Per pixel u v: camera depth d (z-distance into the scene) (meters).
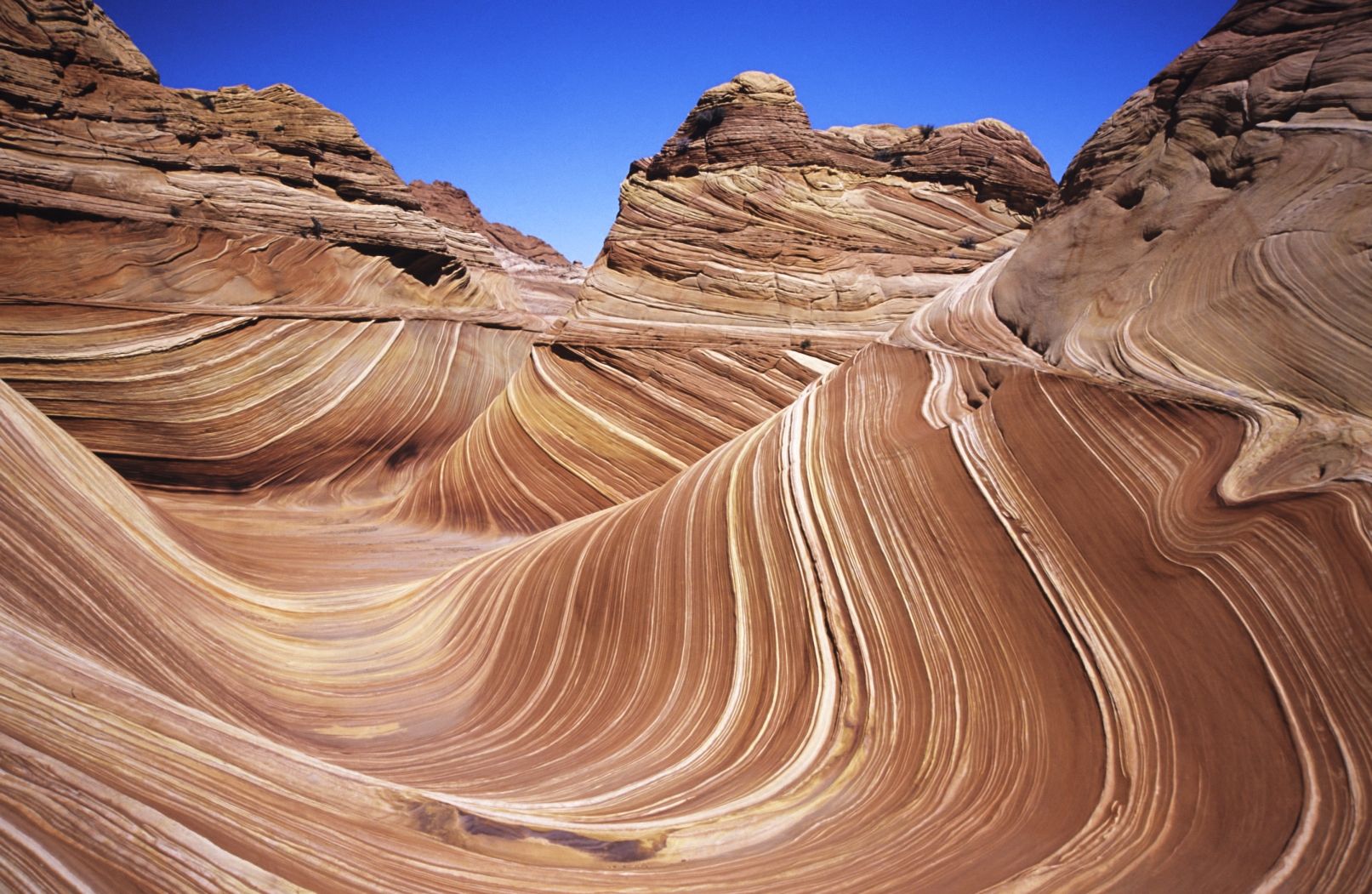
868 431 7.80
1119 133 8.66
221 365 18.67
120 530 8.12
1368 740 3.64
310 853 3.64
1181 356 6.16
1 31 19.94
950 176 19.22
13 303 17.30
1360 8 6.80
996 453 6.52
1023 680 5.18
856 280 16.73
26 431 7.65
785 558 7.05
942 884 3.97
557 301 50.34
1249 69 7.41
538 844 4.60
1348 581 4.05
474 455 16.69
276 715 7.20
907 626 5.93
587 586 8.59
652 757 6.40
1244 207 6.64
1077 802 4.39
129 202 20.55
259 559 12.29
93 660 4.96
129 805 3.17
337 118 26.45
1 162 18.64
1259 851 3.57
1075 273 8.09
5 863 2.36
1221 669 4.34
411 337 22.44
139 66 23.48
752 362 15.20
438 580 11.24
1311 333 5.50
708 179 17.73
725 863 4.52
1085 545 5.46
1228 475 5.08
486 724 7.84
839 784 5.36
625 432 15.02
